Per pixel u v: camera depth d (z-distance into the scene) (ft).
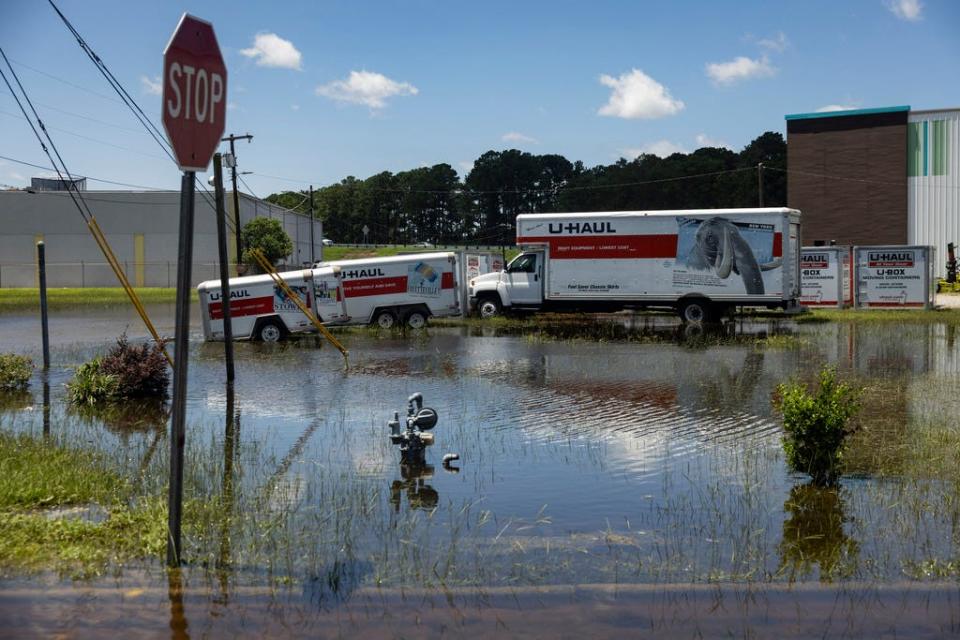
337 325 87.20
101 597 17.46
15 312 124.88
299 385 49.37
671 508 24.40
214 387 48.88
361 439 34.40
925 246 95.50
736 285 83.25
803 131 168.86
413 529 22.44
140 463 29.63
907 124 162.50
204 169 18.67
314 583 18.44
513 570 19.42
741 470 28.58
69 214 207.92
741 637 15.94
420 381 50.42
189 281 18.69
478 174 468.34
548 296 89.04
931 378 47.85
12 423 38.40
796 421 27.07
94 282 208.74
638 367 55.11
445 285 85.20
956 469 27.94
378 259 84.17
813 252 99.81
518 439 34.04
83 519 22.68
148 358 46.70
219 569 19.07
